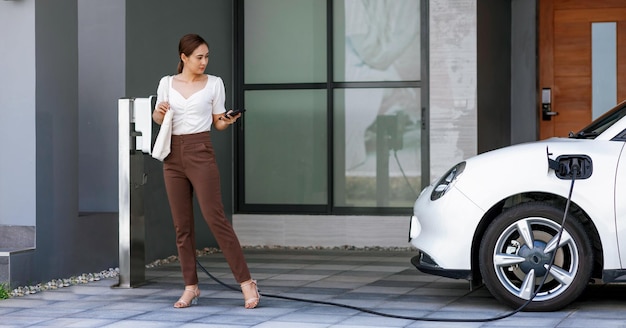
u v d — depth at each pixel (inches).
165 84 224.4
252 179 368.2
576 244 206.4
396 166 354.6
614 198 204.8
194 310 219.5
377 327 193.9
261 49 367.2
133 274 261.1
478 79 343.0
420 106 351.9
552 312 208.8
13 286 249.1
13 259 249.4
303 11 363.9
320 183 362.3
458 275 211.3
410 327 193.8
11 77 260.4
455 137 343.3
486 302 225.5
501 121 369.7
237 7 369.1
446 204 212.7
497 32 364.5
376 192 357.1
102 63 305.4
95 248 285.9
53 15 265.6
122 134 260.2
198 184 221.1
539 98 378.3
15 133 260.4
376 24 356.8
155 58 320.8
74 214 275.9
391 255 329.7
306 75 363.9
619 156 206.5
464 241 210.5
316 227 355.6
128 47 305.1
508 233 209.0
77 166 276.7
